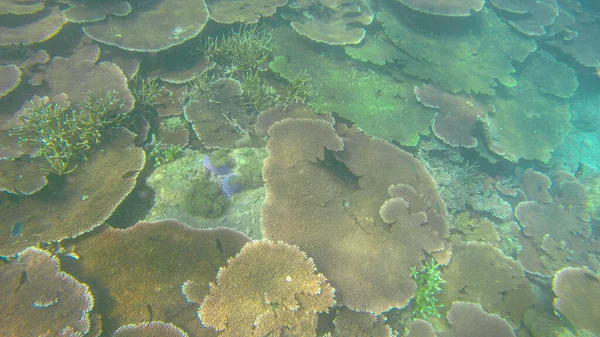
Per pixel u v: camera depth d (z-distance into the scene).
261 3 2.41
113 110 1.65
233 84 1.95
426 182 1.84
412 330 1.48
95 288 1.19
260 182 1.60
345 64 2.42
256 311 1.17
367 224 1.57
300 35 2.46
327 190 1.58
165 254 1.29
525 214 2.33
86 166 1.46
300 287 1.21
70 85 1.71
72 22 1.87
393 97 2.34
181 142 1.75
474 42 2.93
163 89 1.93
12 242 1.21
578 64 3.60
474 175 2.50
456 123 2.32
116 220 1.39
